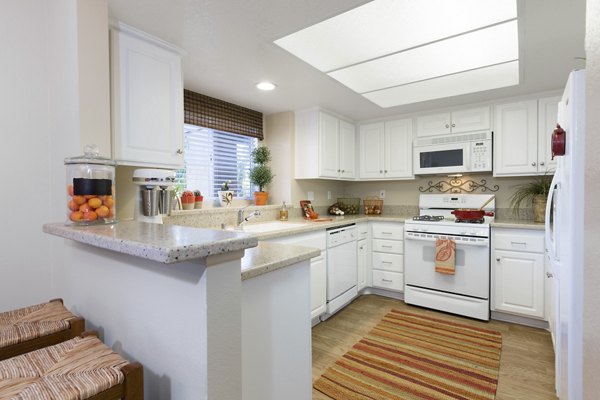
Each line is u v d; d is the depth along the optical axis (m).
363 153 3.80
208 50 1.90
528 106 2.81
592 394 0.66
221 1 1.42
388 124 3.61
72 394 0.67
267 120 3.48
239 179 3.21
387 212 3.97
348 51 1.94
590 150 0.68
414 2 1.45
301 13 1.52
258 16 1.54
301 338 1.26
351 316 2.86
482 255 2.72
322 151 3.24
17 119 1.45
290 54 1.97
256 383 1.06
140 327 0.96
